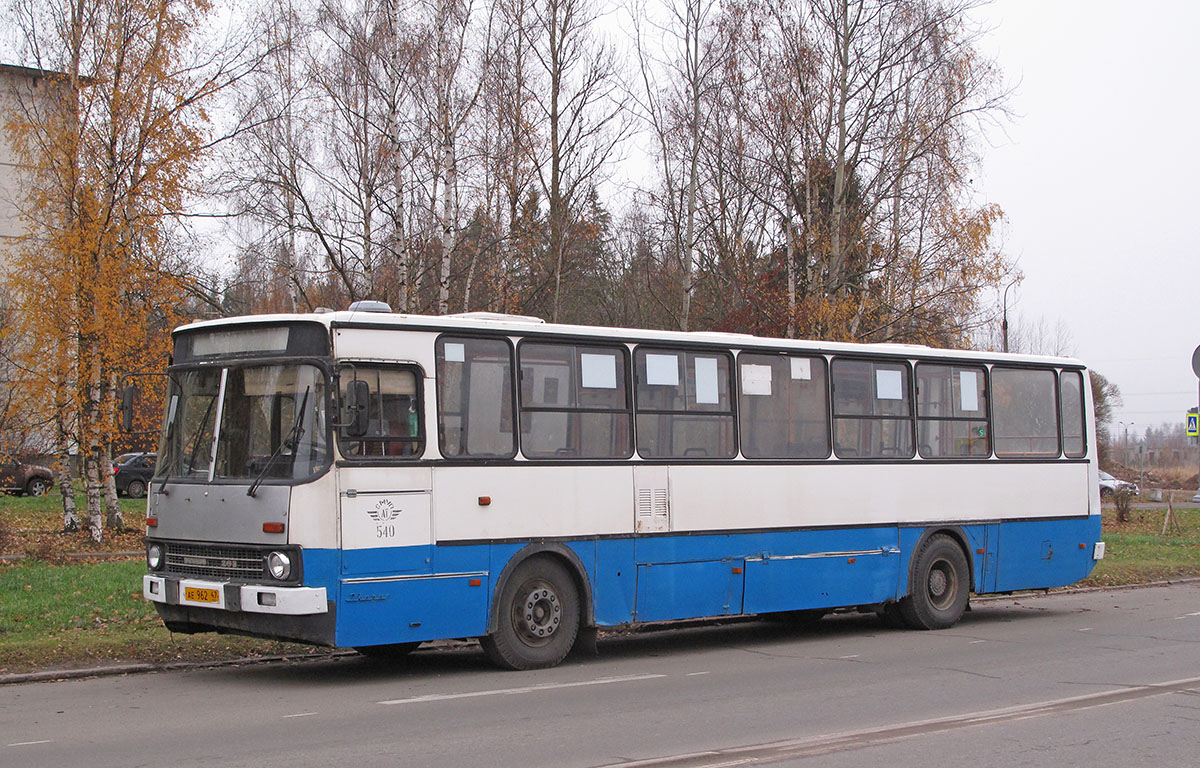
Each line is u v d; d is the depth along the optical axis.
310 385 10.97
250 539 10.87
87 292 23.41
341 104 26.89
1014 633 15.55
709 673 11.99
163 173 24.00
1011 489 17.14
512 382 12.22
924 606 16.00
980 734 8.71
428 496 11.43
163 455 11.90
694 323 34.44
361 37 26.12
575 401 12.71
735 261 31.80
